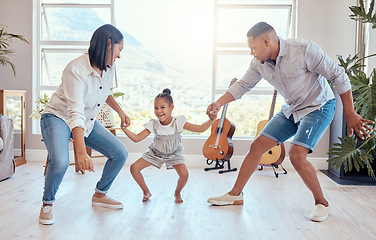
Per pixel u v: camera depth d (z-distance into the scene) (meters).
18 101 4.49
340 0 4.54
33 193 3.20
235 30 5.01
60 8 5.05
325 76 2.51
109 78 2.55
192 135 4.87
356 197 3.25
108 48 2.36
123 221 2.52
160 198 3.12
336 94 4.24
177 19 5.29
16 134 4.55
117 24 5.32
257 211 2.79
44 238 2.19
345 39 4.55
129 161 4.75
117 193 3.25
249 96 4.98
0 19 4.86
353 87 3.34
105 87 2.53
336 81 2.49
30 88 4.88
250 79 2.81
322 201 2.65
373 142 3.41
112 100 2.84
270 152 4.14
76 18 5.09
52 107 2.41
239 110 5.02
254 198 3.16
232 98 2.85
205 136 4.84
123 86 5.42
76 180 3.72
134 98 5.43
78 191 3.29
